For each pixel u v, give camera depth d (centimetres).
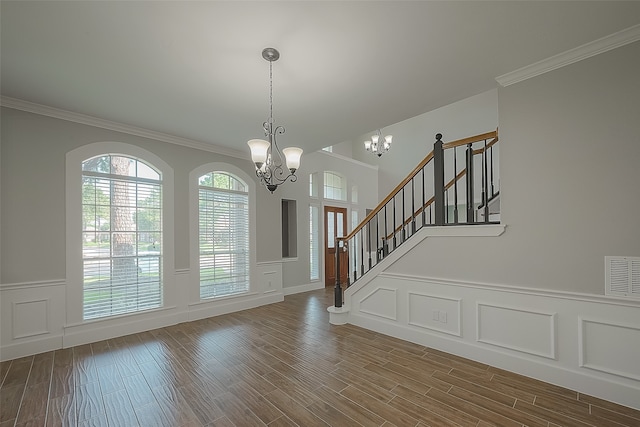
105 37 204
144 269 384
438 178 310
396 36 205
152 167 400
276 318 428
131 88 277
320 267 678
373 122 363
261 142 243
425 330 314
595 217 216
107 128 359
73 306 328
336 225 725
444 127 713
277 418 196
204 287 441
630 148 204
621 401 204
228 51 221
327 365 271
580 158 223
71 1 169
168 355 298
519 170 251
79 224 336
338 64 239
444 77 261
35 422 195
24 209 303
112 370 266
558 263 231
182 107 318
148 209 393
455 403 209
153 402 215
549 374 234
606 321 211
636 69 202
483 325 271
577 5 176
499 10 180
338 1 172
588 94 220
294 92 286
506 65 243
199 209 443
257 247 512
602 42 210
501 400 212
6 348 289
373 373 254
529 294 245
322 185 690
